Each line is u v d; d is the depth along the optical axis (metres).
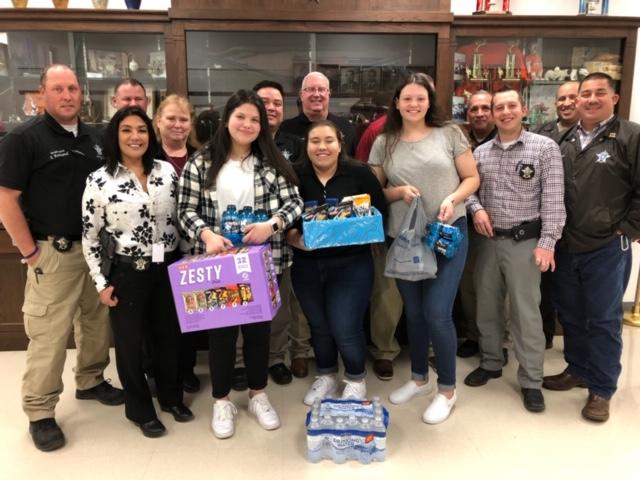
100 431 2.09
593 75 2.03
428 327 2.11
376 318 2.53
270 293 1.78
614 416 2.16
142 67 2.99
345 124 2.76
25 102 2.93
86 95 2.98
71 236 1.97
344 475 1.78
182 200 1.90
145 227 1.85
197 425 2.12
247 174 1.90
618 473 1.78
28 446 1.99
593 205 2.06
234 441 2.00
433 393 2.37
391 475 1.78
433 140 1.99
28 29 2.72
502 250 2.22
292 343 2.63
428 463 1.85
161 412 2.23
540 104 3.18
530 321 2.20
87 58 2.94
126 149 1.82
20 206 1.94
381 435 1.83
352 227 1.87
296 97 3.08
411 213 1.93
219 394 2.04
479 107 2.76
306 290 2.13
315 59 3.03
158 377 2.13
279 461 1.87
